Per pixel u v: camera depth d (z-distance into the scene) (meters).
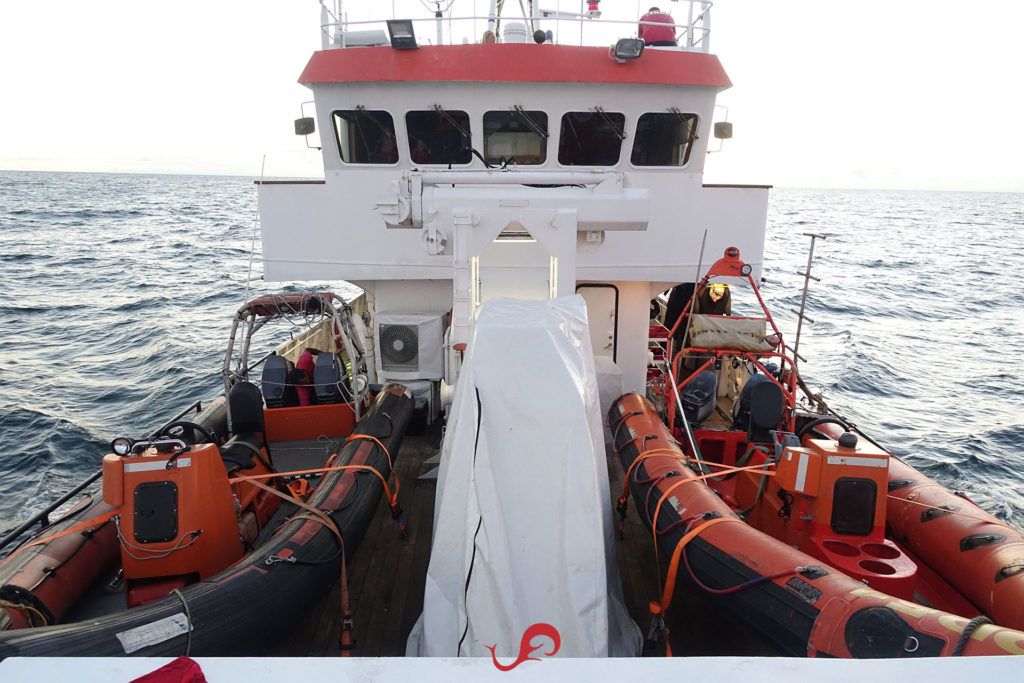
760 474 5.00
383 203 5.04
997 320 25.70
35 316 22.30
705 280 6.25
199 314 23.06
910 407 14.78
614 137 6.70
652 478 4.95
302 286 29.31
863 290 32.44
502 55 6.31
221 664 1.56
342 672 1.54
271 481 5.59
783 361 6.21
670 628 4.41
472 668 1.55
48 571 3.99
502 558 3.14
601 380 6.73
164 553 3.99
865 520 4.10
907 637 2.78
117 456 4.02
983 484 10.88
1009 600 3.74
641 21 6.68
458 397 3.96
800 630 3.22
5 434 12.16
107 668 1.55
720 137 7.03
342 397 6.75
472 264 4.86
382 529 5.64
